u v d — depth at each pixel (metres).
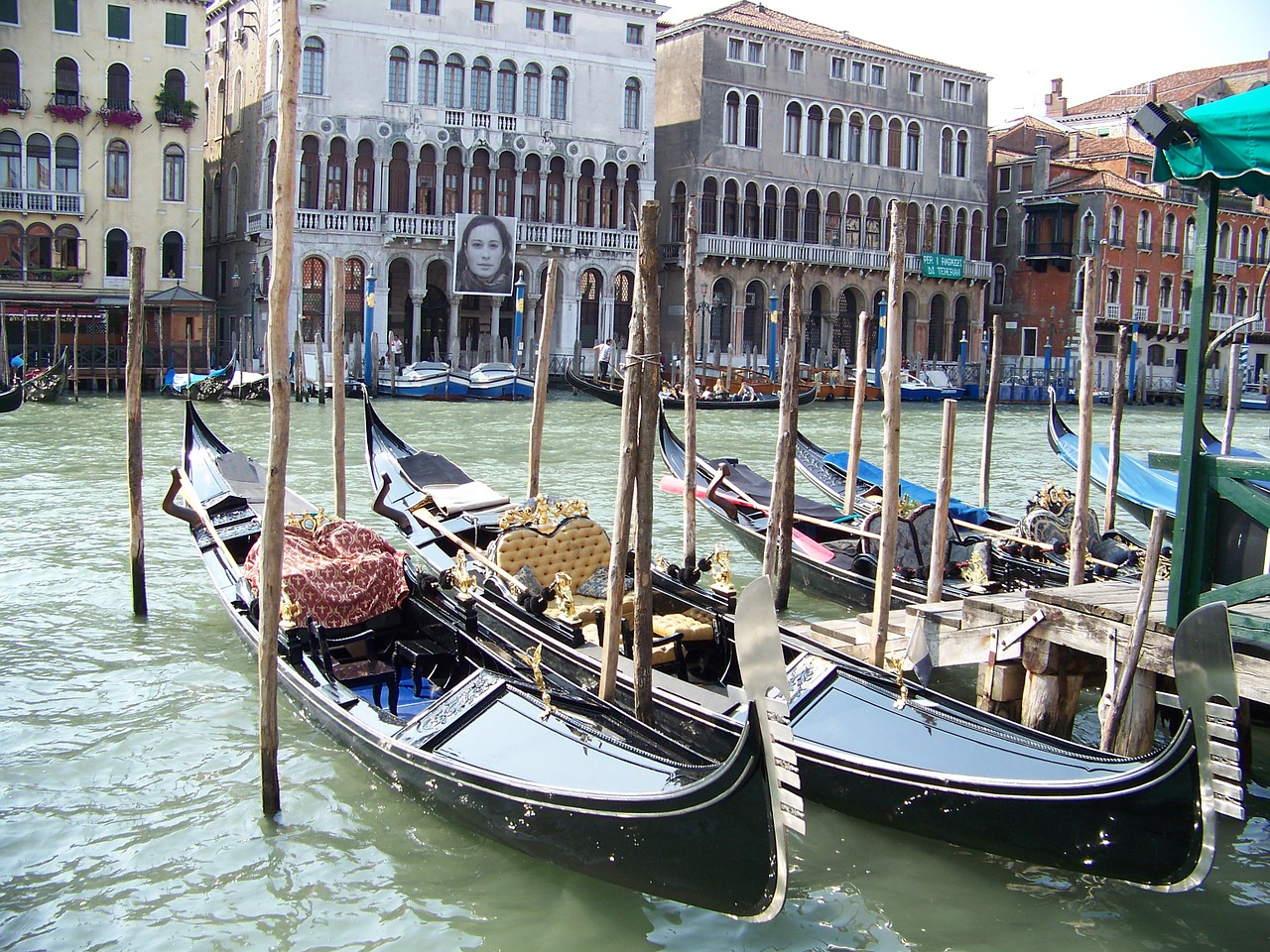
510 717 6.34
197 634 9.38
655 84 42.31
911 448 26.69
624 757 5.89
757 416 34.16
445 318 40.81
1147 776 5.24
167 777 6.78
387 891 5.68
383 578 8.05
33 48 34.59
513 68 39.03
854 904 5.66
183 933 5.32
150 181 36.28
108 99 35.59
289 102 5.75
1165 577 8.97
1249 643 6.32
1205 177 6.33
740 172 42.88
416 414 30.56
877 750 6.29
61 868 5.82
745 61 42.53
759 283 43.91
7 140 34.59
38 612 9.89
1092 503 17.36
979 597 7.68
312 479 17.78
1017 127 51.84
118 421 25.95
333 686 7.16
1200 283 6.41
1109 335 47.75
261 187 37.84
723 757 6.46
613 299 40.97
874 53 44.78
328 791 6.62
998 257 49.53
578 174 40.12
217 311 42.34
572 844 5.53
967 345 48.50
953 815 5.93
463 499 10.67
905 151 46.31
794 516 10.72
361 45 36.75
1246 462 6.25
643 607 6.63
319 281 36.84
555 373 38.78
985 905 5.69
